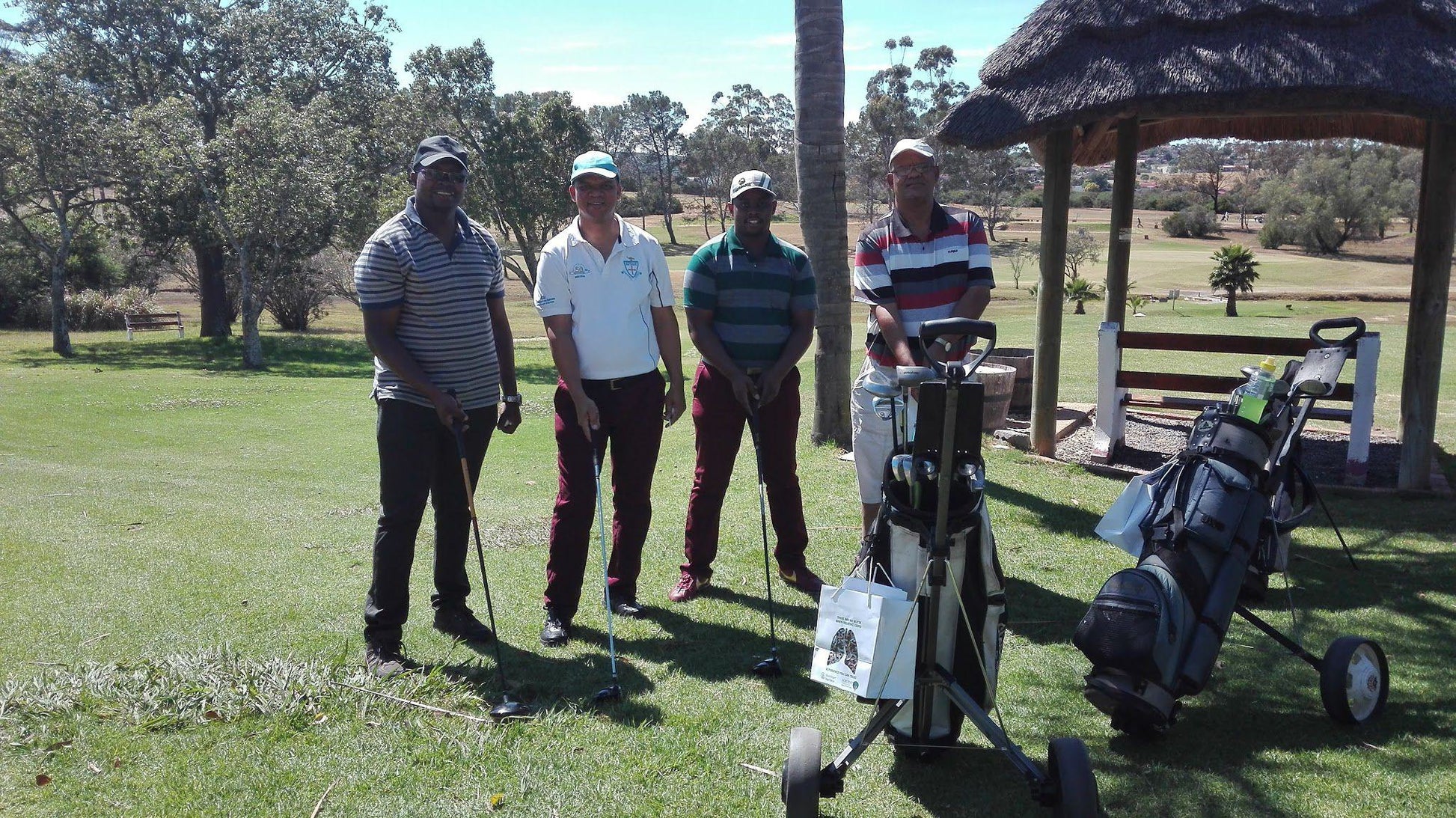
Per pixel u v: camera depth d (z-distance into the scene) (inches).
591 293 180.5
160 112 1097.4
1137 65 275.0
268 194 1039.6
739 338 196.1
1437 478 293.3
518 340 1451.8
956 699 126.5
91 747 139.2
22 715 146.6
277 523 283.4
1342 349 168.4
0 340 1344.7
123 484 360.5
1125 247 337.1
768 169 3673.7
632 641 182.7
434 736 143.7
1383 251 2925.7
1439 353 273.4
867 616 121.0
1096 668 136.9
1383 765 137.7
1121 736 147.1
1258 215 4325.8
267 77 1439.5
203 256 1432.1
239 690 153.9
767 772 136.3
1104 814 126.4
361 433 541.0
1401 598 201.0
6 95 1098.1
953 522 123.2
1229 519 145.7
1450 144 264.7
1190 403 322.7
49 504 313.3
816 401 362.9
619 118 4001.0
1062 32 291.4
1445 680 164.4
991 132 291.1
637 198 4690.0
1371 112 262.7
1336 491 280.1
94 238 1715.1
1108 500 274.1
